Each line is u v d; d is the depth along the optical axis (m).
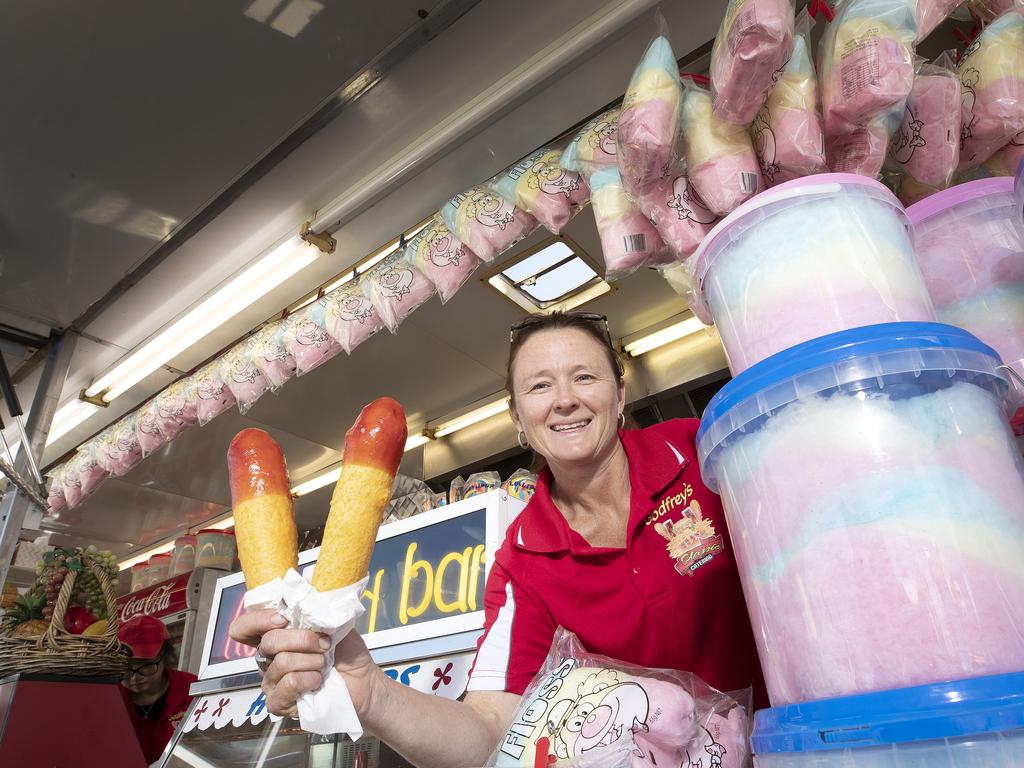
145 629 2.95
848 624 0.57
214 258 2.46
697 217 1.26
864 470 0.60
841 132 1.11
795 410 0.64
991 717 0.48
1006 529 0.57
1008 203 0.84
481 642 1.21
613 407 1.26
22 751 1.79
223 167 2.09
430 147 1.97
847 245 0.72
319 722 0.75
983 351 0.64
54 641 1.94
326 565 0.74
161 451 3.85
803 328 0.70
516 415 1.41
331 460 4.12
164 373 3.15
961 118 1.13
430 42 1.74
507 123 1.93
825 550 0.59
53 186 2.15
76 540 4.90
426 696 0.99
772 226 0.75
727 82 1.08
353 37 1.72
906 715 0.51
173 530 4.92
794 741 0.57
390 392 3.48
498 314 2.90
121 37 1.70
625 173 1.27
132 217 2.28
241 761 1.75
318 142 2.02
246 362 2.52
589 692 0.89
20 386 3.06
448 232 1.98
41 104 1.87
